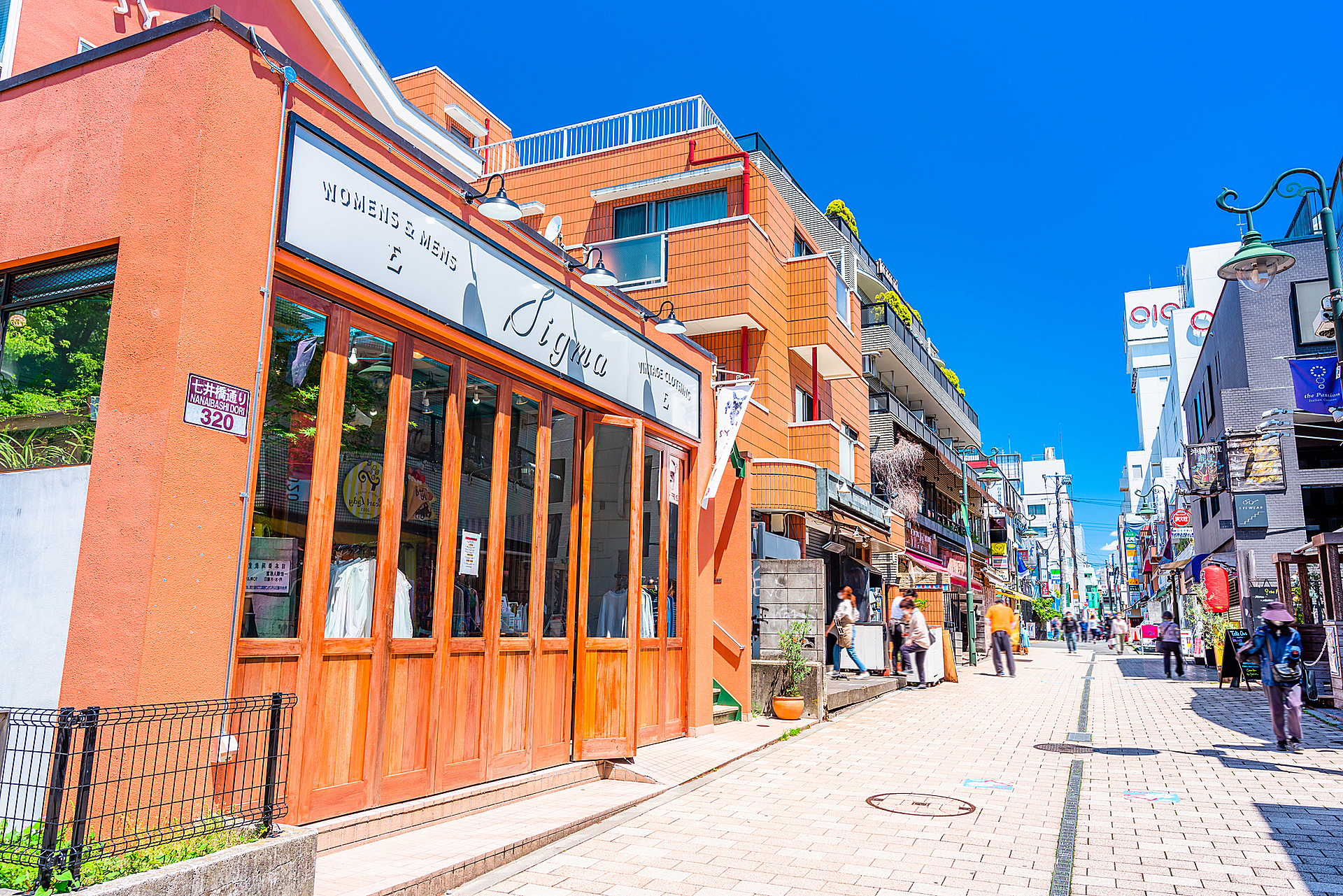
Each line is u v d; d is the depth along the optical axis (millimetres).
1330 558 14508
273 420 5285
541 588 7840
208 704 4234
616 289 9297
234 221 4941
